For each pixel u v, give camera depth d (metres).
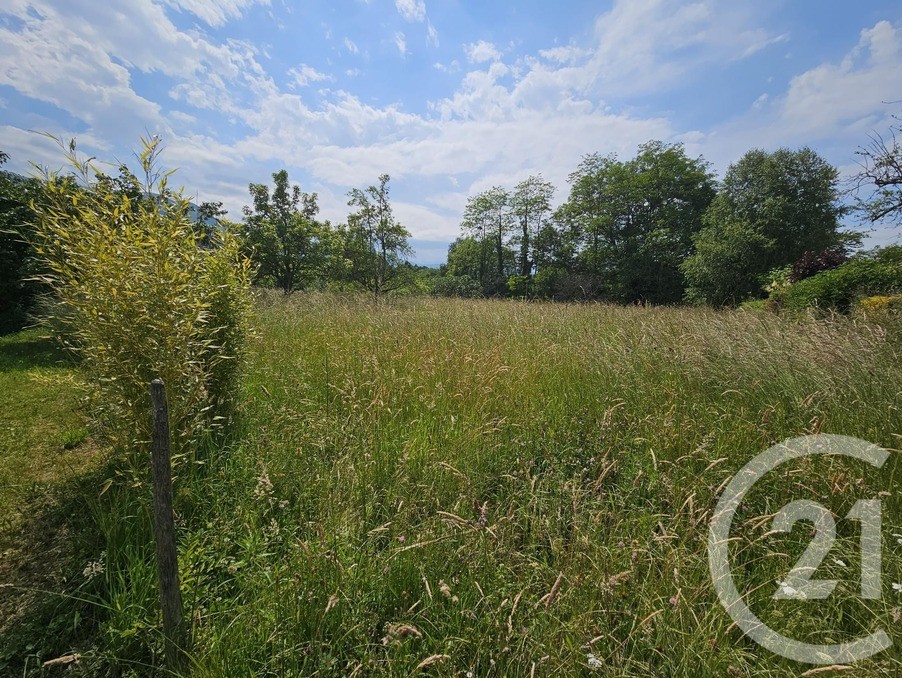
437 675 1.51
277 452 3.03
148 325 2.49
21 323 9.38
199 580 1.92
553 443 3.27
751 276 18.44
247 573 1.99
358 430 3.28
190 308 2.72
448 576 1.89
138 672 1.60
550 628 1.59
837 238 20.89
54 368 6.15
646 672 1.47
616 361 4.73
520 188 37.00
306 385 4.39
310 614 1.70
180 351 2.64
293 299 10.56
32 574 2.07
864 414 3.07
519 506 2.44
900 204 8.20
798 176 22.55
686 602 1.57
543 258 37.94
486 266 41.34
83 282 2.51
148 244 2.55
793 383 3.58
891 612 1.53
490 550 1.99
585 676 1.47
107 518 2.27
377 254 15.24
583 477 2.76
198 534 2.21
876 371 3.48
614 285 29.08
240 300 3.73
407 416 3.77
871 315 5.67
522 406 3.92
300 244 13.93
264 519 2.43
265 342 6.34
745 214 22.41
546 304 12.91
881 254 9.86
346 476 2.62
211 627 1.71
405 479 2.58
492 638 1.63
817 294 9.49
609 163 30.97
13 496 2.75
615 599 1.71
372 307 9.94
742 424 3.21
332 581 1.79
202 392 2.80
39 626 1.79
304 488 2.62
